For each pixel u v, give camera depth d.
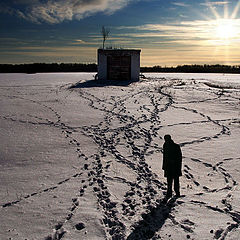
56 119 13.58
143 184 6.84
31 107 16.22
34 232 4.86
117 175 7.37
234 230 4.88
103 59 29.12
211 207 5.68
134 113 15.16
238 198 6.05
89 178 7.18
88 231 4.93
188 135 11.11
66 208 5.70
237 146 9.71
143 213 5.48
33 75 43.62
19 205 5.78
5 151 9.02
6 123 12.56
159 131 11.69
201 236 4.70
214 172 7.55
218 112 15.62
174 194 6.31
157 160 8.48
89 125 12.62
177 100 19.06
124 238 4.70
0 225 5.06
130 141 10.41
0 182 6.82
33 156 8.67
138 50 28.98
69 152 9.13
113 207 5.75
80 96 20.23
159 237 4.71
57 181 6.97
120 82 27.78
